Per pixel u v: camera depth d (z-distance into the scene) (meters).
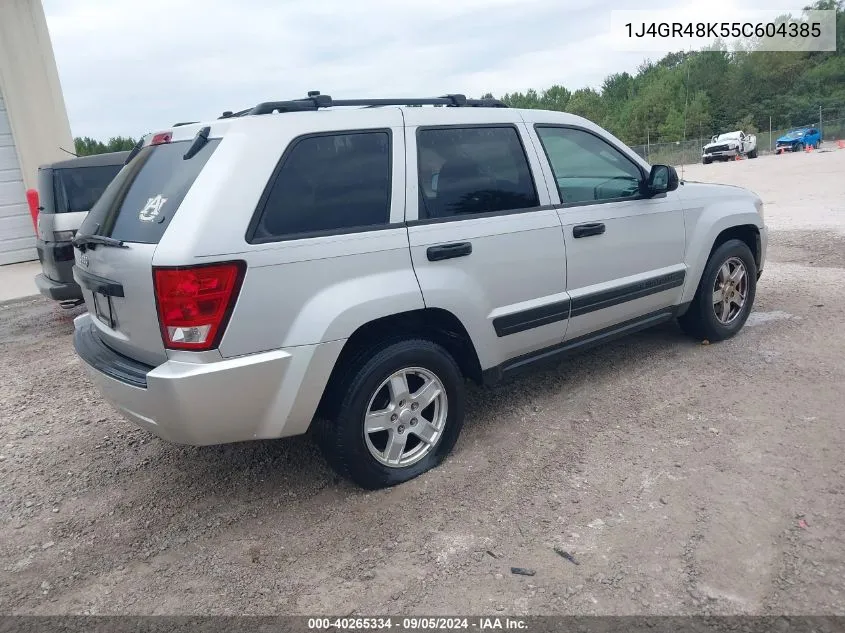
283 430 3.10
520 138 3.93
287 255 2.95
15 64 11.65
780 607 2.42
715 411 3.99
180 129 3.35
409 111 3.50
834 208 11.81
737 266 5.20
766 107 60.91
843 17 64.81
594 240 4.16
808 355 4.74
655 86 69.12
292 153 3.06
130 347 3.15
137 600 2.73
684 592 2.52
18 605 2.74
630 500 3.14
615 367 4.85
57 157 12.25
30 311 8.38
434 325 3.63
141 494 3.59
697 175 23.30
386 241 3.24
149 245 2.86
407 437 3.46
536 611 2.49
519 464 3.56
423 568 2.78
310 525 3.17
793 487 3.13
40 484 3.77
